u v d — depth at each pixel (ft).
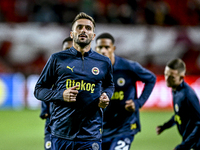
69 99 45.27
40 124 141.28
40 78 49.32
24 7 211.82
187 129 59.57
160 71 199.41
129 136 64.39
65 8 205.36
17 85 183.01
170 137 115.44
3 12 214.28
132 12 210.59
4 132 123.54
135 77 67.31
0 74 180.65
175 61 59.93
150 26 198.59
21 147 99.25
